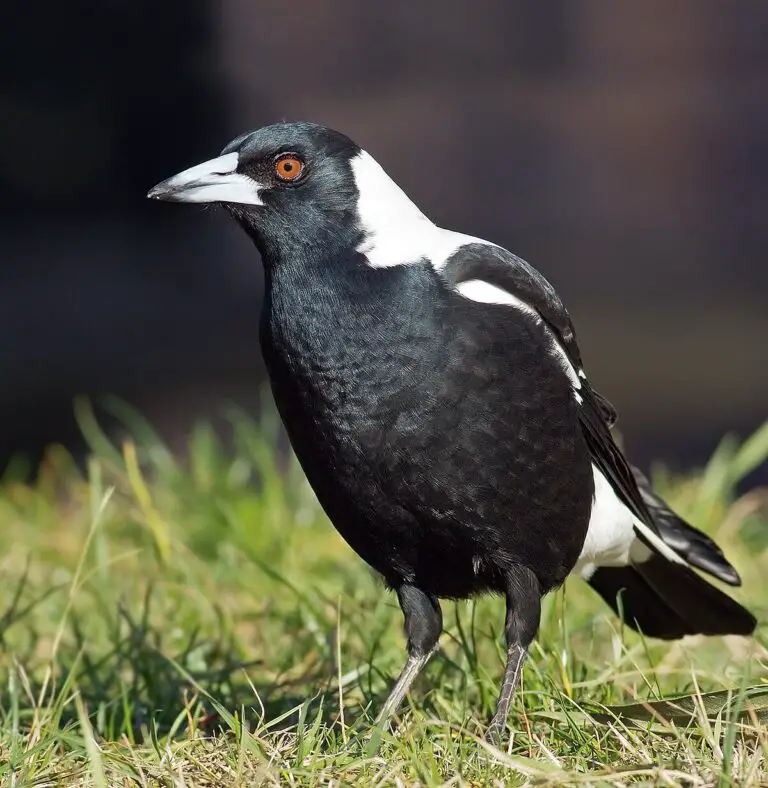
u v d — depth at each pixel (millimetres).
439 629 8008
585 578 9266
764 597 10828
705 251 28891
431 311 7344
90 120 29844
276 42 29547
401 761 6570
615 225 29297
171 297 28984
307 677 8984
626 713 7191
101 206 30438
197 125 30031
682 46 28922
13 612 9523
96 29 29281
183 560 10953
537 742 6879
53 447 17891
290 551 11492
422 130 29656
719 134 28953
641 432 19547
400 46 29594
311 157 7676
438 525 7508
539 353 7488
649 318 25984
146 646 9172
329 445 7473
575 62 29406
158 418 20969
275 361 7594
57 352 25562
